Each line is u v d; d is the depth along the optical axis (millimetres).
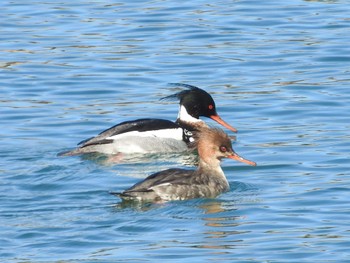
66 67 26734
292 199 17734
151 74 26141
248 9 31422
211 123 23312
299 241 15750
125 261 15039
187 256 15242
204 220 16781
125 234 16125
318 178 18859
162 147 21797
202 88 25047
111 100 24531
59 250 15492
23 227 16328
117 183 18859
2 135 22016
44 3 32469
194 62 26922
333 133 21656
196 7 31734
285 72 26031
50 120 23109
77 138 22000
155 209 17219
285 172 19344
